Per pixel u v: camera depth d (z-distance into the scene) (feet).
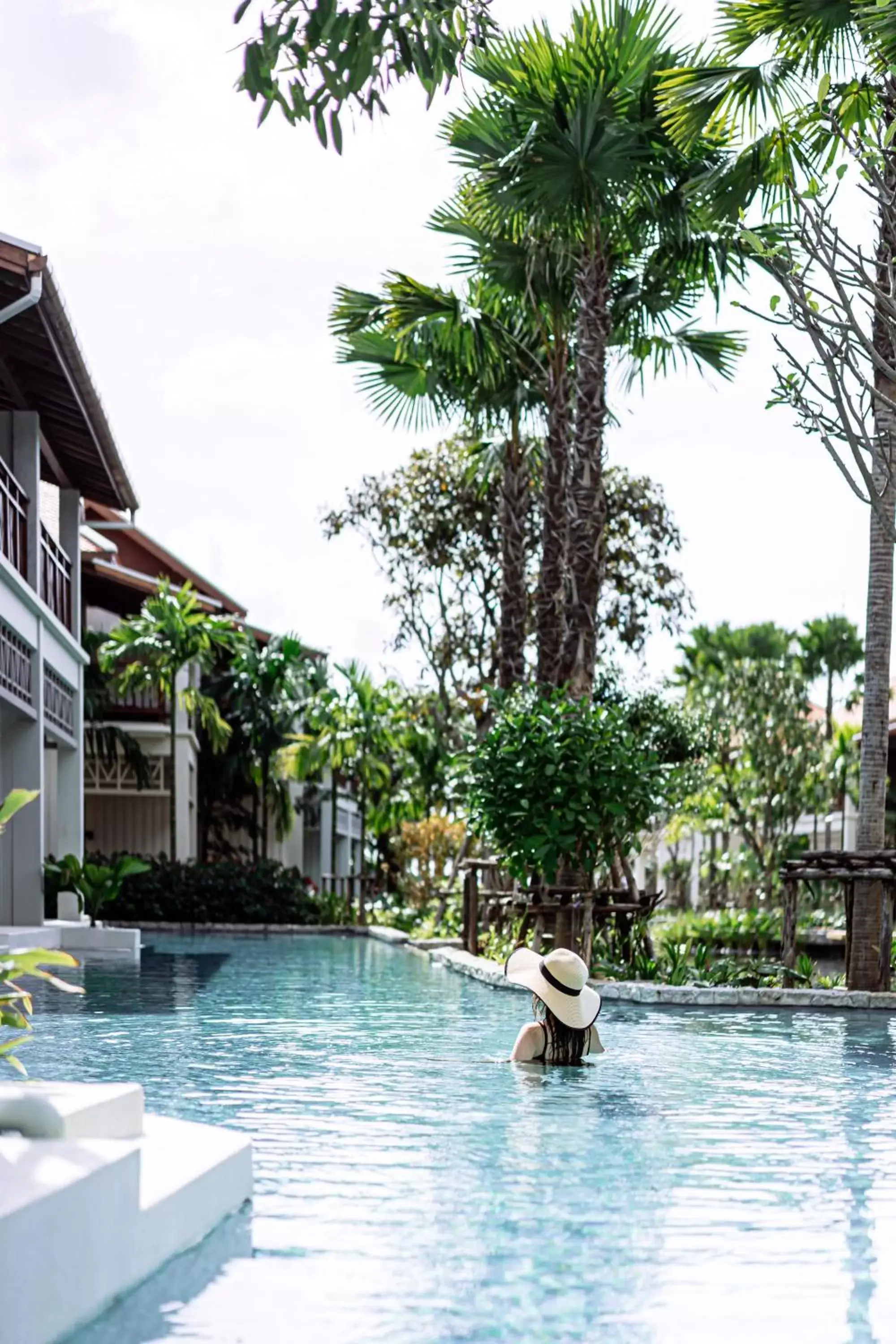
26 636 55.16
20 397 58.59
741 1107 20.99
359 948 74.18
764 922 73.41
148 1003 38.40
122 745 109.70
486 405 65.21
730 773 97.35
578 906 44.83
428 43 17.54
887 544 42.88
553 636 56.95
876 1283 11.87
